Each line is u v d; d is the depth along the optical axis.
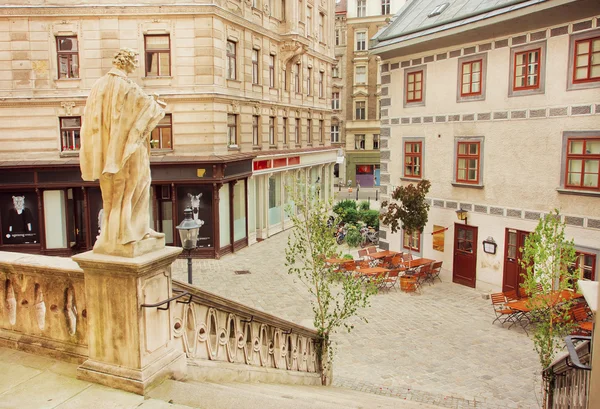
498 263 17.67
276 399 4.86
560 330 9.73
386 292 18.05
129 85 4.45
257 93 26.56
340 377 11.27
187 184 22.41
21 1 21.53
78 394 4.50
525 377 11.45
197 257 22.88
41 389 4.58
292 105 30.83
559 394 8.05
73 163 22.02
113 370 4.65
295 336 8.74
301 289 18.06
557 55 15.55
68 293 5.14
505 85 17.12
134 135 4.43
